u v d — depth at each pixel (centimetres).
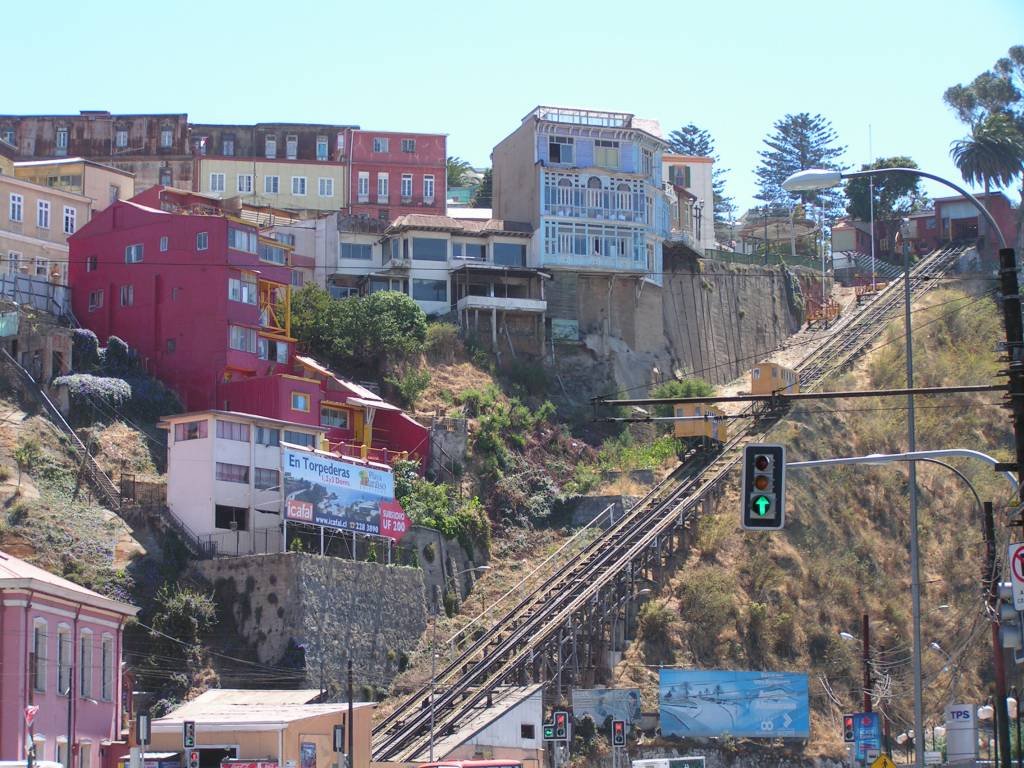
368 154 18450
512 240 17012
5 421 11606
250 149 18600
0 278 13438
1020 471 4306
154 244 13688
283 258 14525
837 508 14938
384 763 8819
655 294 17900
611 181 17438
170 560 10962
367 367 14975
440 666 11344
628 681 11762
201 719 8319
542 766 10269
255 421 11681
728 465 14600
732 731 11288
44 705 7481
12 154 15838
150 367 13425
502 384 15825
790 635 13012
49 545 10462
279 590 10712
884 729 11088
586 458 15375
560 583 12450
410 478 13350
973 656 13200
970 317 18925
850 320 19500
